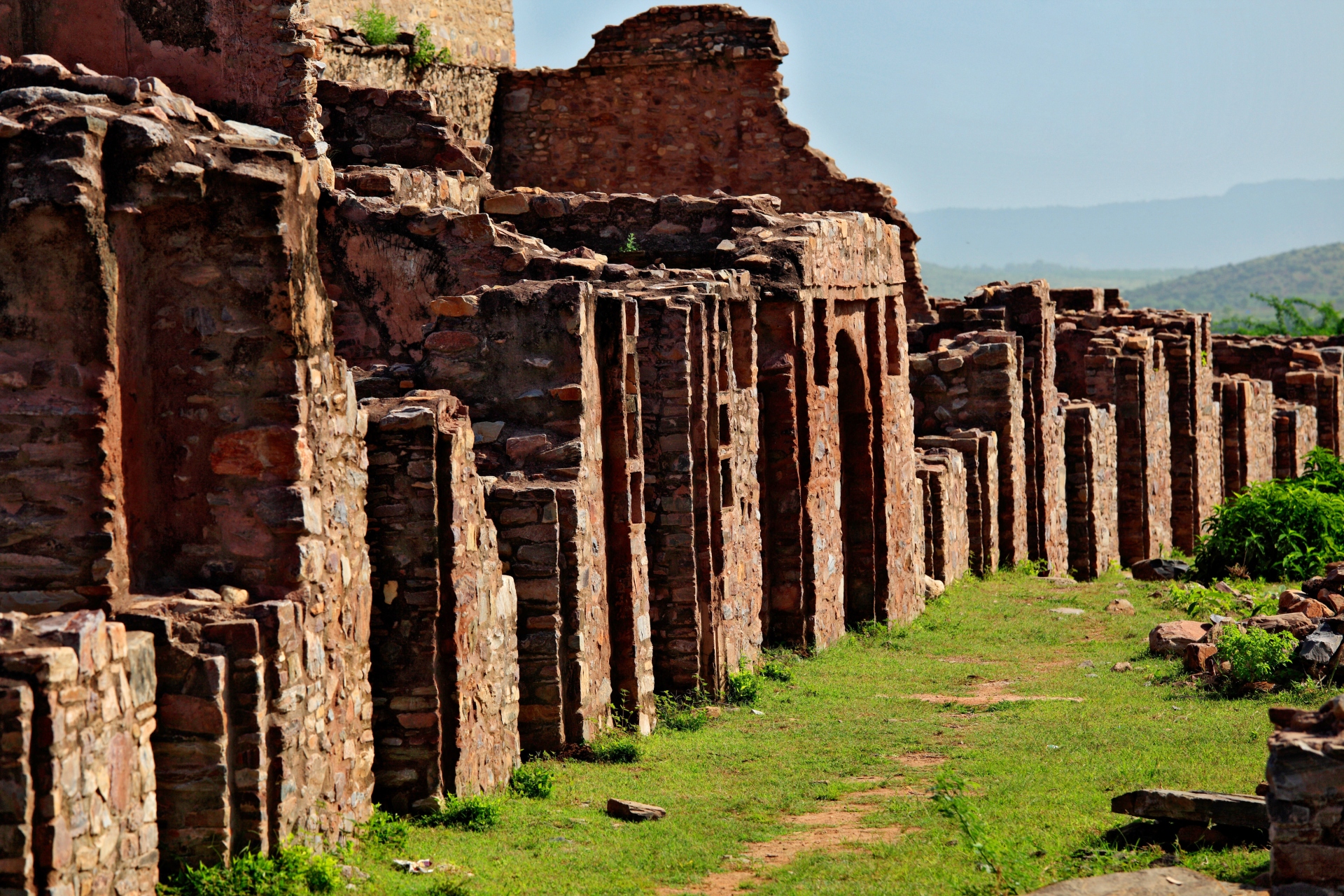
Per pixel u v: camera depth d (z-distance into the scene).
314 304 18.14
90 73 17.80
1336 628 28.83
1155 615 42.75
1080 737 25.39
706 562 30.31
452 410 21.78
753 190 58.00
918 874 17.41
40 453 16.48
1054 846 17.88
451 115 55.09
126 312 16.95
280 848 16.77
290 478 17.48
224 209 17.28
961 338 55.38
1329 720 15.07
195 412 17.48
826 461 39.16
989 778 22.86
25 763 13.43
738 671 32.28
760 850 19.83
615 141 58.47
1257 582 45.44
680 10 57.75
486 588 22.42
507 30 59.56
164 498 17.50
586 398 25.89
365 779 19.50
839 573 40.28
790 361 36.75
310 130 32.59
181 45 32.47
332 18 46.94
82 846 14.15
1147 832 18.14
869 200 57.88
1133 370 67.12
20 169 16.20
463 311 25.95
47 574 16.47
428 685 20.58
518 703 24.17
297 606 17.30
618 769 24.52
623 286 31.03
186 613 16.48
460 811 20.41
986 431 53.66
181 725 16.14
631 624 27.45
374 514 20.61
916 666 36.34
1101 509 63.06
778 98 57.53
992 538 53.09
